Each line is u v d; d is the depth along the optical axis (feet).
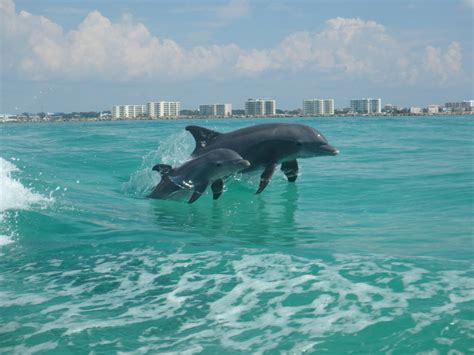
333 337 15.53
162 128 181.88
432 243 26.25
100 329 16.60
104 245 26.81
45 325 16.94
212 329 16.46
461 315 16.48
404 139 100.68
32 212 32.99
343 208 37.04
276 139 44.55
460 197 38.52
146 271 22.31
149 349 15.20
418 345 14.78
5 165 51.39
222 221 33.55
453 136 109.19
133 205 39.45
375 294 18.57
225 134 45.65
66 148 81.51
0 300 19.24
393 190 42.55
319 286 19.61
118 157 67.87
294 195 42.63
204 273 21.79
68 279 21.50
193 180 41.86
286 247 25.88
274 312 17.52
